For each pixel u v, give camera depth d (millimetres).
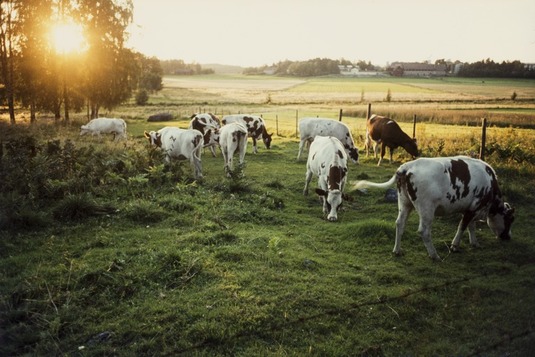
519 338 5211
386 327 5555
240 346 5102
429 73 166500
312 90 119312
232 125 15008
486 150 15906
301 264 7273
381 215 10430
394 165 17016
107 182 11852
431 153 17406
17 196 9656
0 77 33562
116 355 4934
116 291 6195
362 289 6453
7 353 4957
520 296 6230
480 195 7707
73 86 35438
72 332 5332
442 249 8188
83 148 14477
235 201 10945
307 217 10219
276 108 61562
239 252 7582
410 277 6906
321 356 4949
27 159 12297
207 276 6719
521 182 12883
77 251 7594
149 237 8320
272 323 5527
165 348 5008
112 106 38375
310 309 5859
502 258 7750
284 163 17703
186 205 10250
